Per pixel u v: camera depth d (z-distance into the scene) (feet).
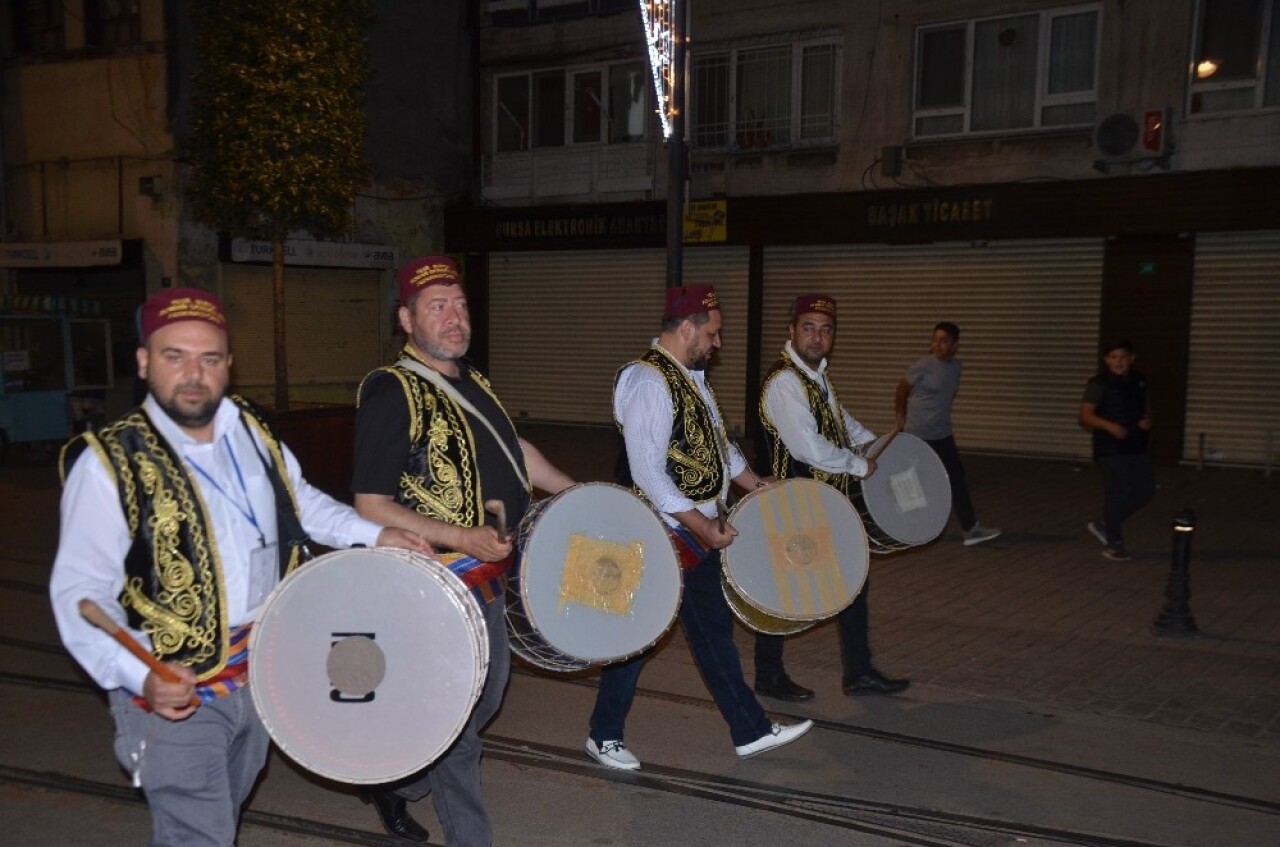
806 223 53.52
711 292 15.19
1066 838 13.75
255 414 9.80
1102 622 23.84
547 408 63.82
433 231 65.36
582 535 12.64
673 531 14.83
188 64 54.44
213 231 55.47
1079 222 47.16
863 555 16.26
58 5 56.54
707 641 15.79
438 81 64.69
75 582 8.50
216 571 9.02
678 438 14.84
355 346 63.16
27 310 46.16
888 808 14.64
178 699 8.30
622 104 60.23
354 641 9.30
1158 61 45.91
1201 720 17.83
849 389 54.13
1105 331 47.73
